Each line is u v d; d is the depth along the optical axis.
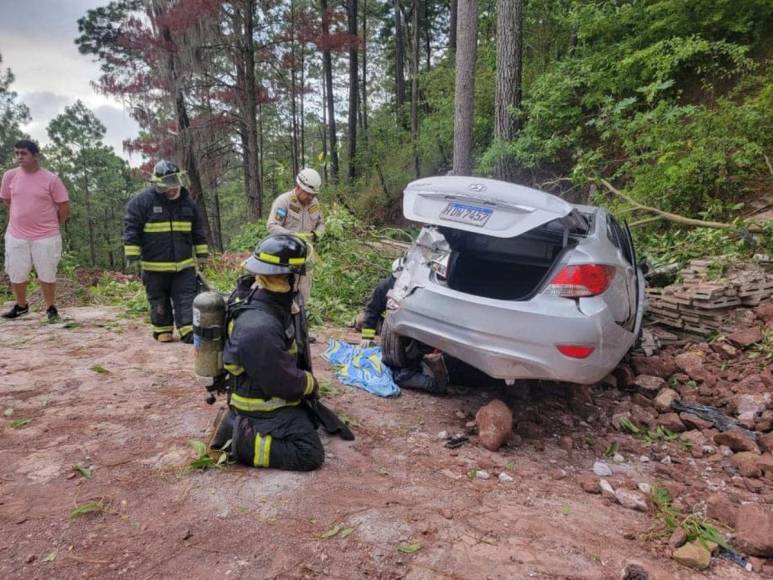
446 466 3.22
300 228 5.27
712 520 2.79
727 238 6.95
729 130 8.52
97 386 4.11
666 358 4.96
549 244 4.55
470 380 4.48
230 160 22.20
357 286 7.23
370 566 2.24
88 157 55.44
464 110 11.70
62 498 2.61
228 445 2.98
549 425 3.95
